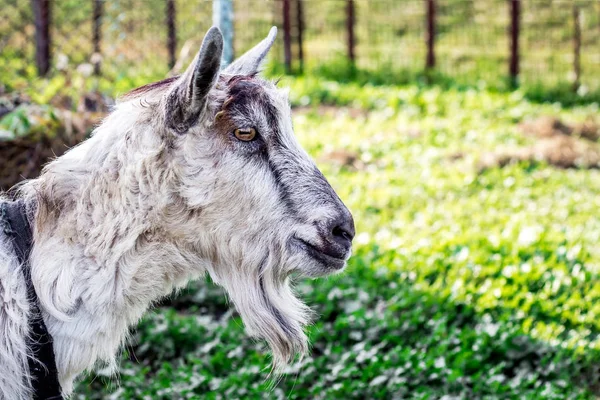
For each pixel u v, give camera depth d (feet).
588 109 50.34
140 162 11.03
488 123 44.29
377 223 28.86
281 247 11.80
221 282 12.03
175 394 17.74
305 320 13.01
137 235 11.16
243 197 11.50
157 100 11.41
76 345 11.11
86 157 11.35
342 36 67.26
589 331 20.39
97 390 18.39
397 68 59.06
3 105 23.31
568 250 25.02
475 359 18.95
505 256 24.66
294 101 47.55
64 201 11.24
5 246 11.20
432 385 18.26
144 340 20.12
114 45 26.84
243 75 11.93
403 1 74.13
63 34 29.01
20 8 33.17
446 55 63.31
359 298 22.24
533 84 55.42
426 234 27.50
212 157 11.29
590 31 67.26
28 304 10.96
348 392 17.75
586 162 37.55
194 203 11.28
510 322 20.63
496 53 63.46
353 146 38.83
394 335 20.24
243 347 20.17
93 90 23.62
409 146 39.52
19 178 20.40
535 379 18.34
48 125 20.83
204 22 27.45
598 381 18.72
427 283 23.17
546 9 70.64
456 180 33.83
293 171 11.75
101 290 11.07
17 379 10.88
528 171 35.88
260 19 58.23
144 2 28.48
